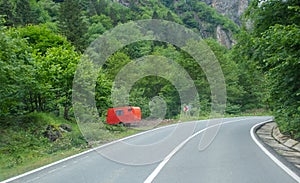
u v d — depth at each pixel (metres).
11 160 9.70
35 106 18.88
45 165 8.12
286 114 11.16
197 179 6.02
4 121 14.24
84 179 6.27
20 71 13.17
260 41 9.23
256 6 13.66
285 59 8.37
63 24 43.78
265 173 6.50
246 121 26.50
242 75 45.78
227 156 8.74
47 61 17.91
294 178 6.05
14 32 14.21
